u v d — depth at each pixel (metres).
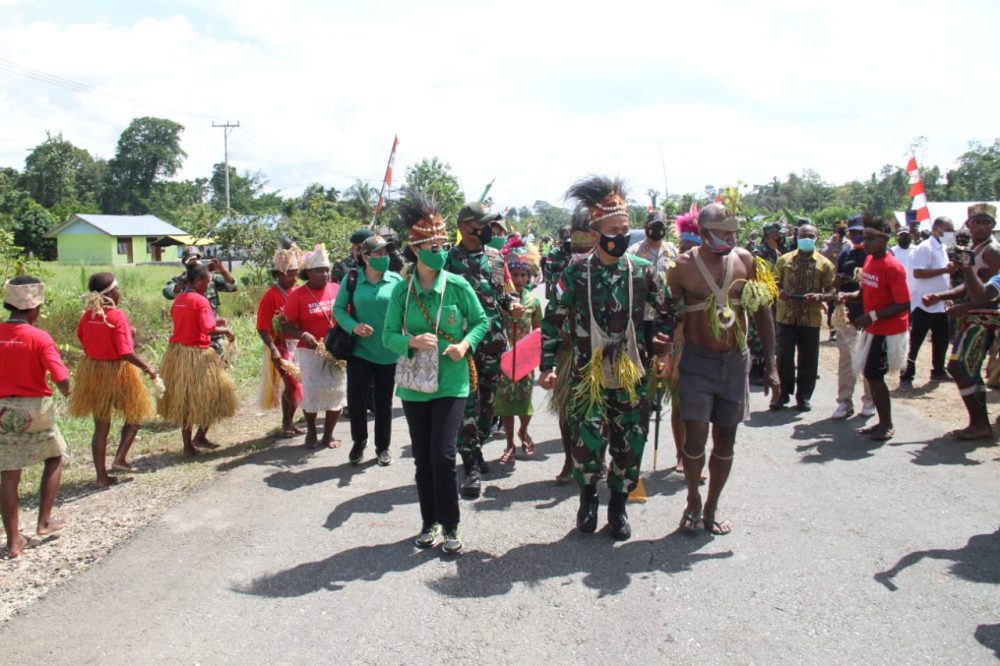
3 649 3.70
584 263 4.80
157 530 5.14
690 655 3.55
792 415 8.08
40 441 4.93
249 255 21.30
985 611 3.90
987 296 6.50
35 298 4.96
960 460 6.38
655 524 5.14
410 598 4.14
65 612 4.05
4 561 4.73
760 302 4.78
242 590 4.26
